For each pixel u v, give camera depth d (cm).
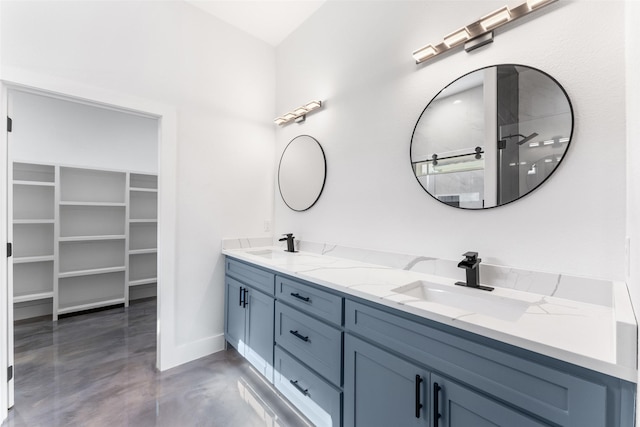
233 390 185
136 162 352
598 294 103
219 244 237
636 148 68
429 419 97
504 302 113
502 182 127
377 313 116
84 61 175
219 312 237
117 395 177
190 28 221
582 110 108
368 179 187
